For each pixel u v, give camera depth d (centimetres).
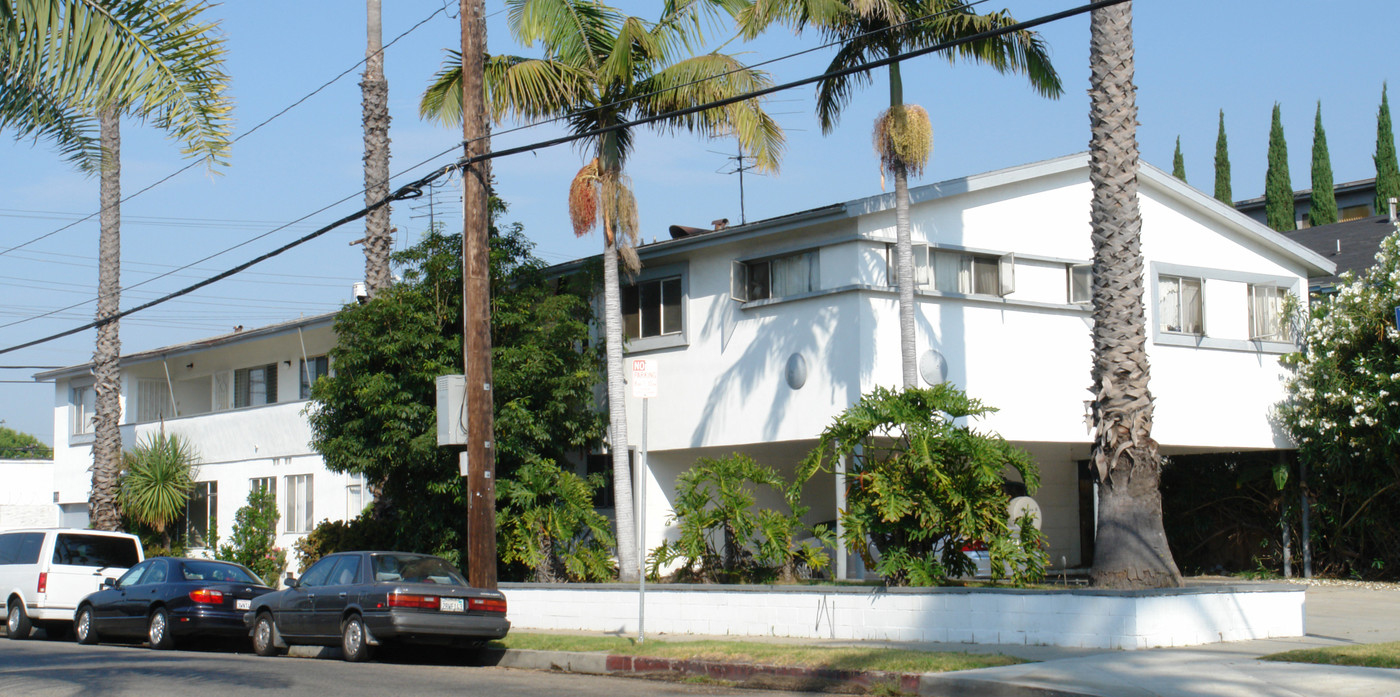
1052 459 2712
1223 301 2362
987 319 2086
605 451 2278
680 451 2317
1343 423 2217
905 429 1520
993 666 1153
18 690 1166
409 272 2095
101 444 2838
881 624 1445
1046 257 2170
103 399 2838
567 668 1425
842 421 1502
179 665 1435
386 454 1986
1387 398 2147
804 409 2011
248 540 2689
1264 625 1380
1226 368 2331
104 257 2830
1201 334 2309
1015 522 1512
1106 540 1478
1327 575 2345
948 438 1461
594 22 1958
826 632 1487
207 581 1806
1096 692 998
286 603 1623
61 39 708
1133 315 1512
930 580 1450
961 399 1490
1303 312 2431
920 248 2019
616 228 2030
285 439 2902
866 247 1986
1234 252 2392
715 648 1353
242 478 3047
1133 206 1536
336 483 2736
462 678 1313
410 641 1518
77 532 2058
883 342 1962
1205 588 1348
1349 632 1433
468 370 1686
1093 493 2725
